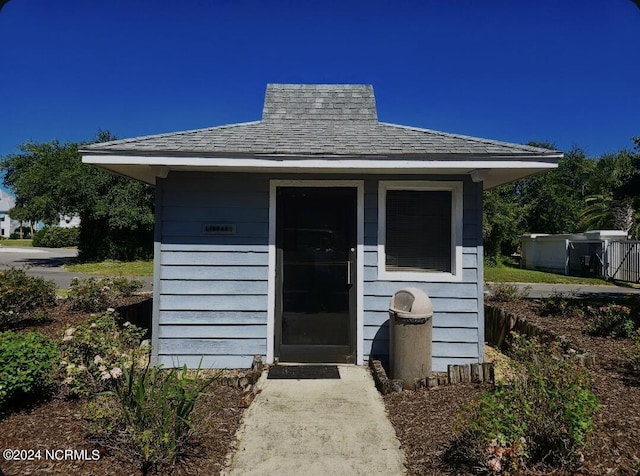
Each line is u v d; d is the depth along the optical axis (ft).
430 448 10.21
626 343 18.45
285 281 17.16
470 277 16.76
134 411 9.70
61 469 8.84
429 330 14.66
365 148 15.65
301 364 16.90
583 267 60.18
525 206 86.84
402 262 17.12
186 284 16.79
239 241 16.96
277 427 11.60
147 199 68.59
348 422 11.92
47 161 70.33
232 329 16.88
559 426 8.87
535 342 14.90
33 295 22.17
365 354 16.89
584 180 96.63
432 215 17.12
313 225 17.24
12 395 11.30
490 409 9.01
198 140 16.33
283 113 20.71
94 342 12.55
